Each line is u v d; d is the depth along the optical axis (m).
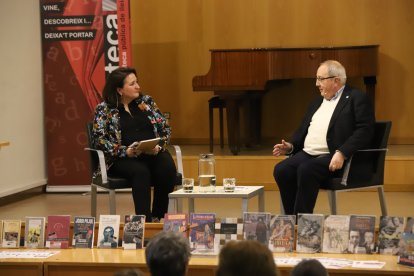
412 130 10.00
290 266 3.75
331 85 5.68
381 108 10.05
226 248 2.39
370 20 9.98
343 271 3.70
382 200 5.68
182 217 4.23
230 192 5.17
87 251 4.25
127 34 8.07
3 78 7.86
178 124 10.51
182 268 2.78
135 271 2.54
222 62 8.66
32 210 7.41
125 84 5.80
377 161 5.64
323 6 10.06
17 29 8.07
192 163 8.59
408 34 9.93
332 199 5.49
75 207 7.53
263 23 10.19
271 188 8.38
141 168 5.65
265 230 4.12
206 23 10.31
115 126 5.80
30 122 8.27
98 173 5.85
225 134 10.38
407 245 3.77
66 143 8.31
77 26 8.13
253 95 9.05
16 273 3.98
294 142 5.87
